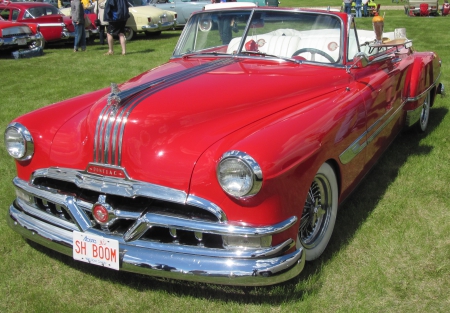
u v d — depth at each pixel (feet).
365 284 9.82
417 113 16.75
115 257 9.23
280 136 8.98
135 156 9.32
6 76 32.81
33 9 45.60
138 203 9.53
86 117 10.48
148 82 11.17
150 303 9.49
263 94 10.80
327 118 10.21
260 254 8.64
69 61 38.50
